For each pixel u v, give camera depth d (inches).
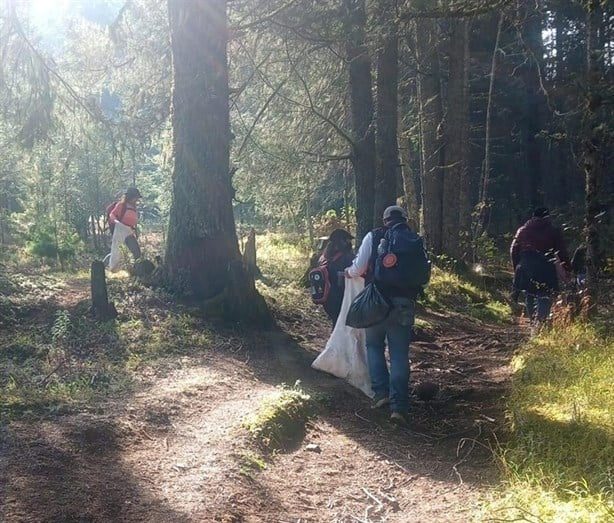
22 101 414.0
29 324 316.2
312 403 236.7
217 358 285.0
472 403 263.6
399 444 217.5
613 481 154.0
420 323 446.0
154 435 191.0
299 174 690.2
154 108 483.8
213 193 363.9
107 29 495.5
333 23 405.1
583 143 342.3
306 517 159.2
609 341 284.2
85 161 813.2
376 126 542.9
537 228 367.9
